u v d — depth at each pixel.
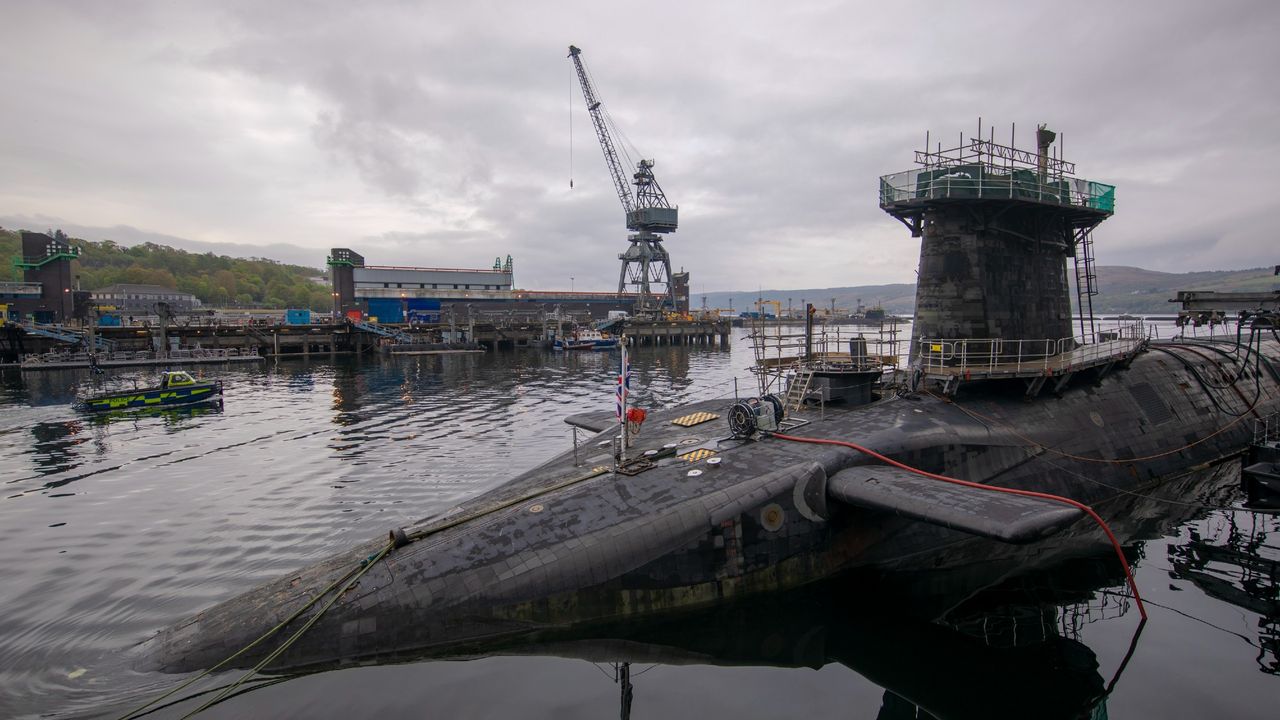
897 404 19.34
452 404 47.69
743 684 11.61
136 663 11.95
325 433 36.16
